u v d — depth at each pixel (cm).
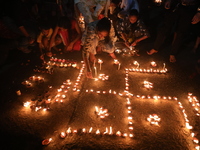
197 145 311
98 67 546
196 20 485
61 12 761
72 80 484
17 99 410
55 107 388
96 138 317
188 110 393
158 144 311
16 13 562
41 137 318
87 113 374
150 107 398
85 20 609
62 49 655
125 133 329
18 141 309
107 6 614
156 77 508
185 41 698
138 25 609
